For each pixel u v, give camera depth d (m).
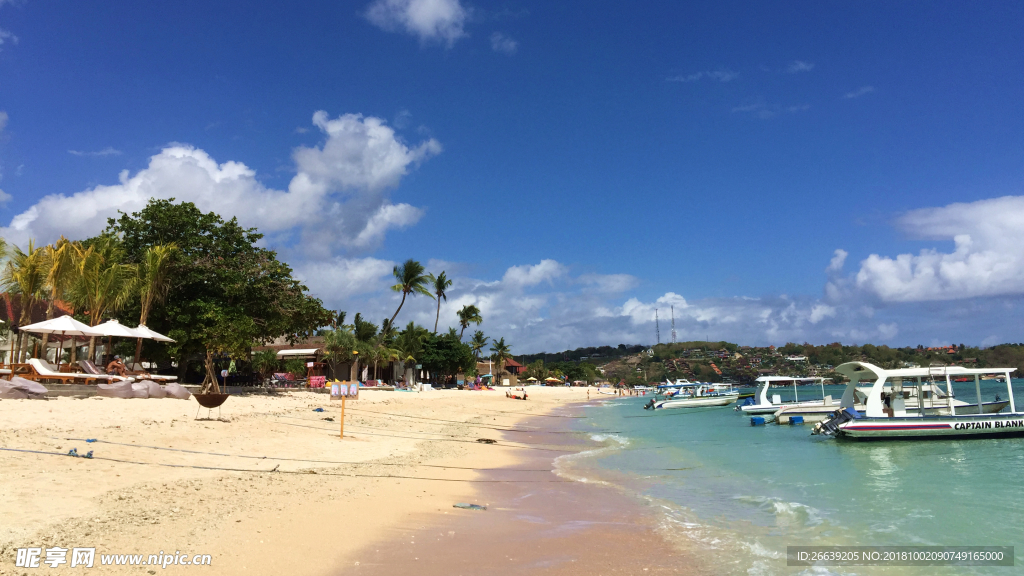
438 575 7.04
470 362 81.06
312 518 8.69
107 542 6.52
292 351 50.34
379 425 22.55
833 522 10.66
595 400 84.31
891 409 23.73
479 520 9.92
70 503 7.55
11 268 25.02
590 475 15.77
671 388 74.44
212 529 7.53
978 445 21.22
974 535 9.86
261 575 6.39
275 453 13.64
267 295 32.16
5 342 32.78
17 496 7.44
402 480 12.66
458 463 16.20
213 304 29.23
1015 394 53.72
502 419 35.41
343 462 13.98
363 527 8.62
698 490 13.73
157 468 10.21
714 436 27.05
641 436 27.38
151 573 5.96
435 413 32.81
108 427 12.95
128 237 31.03
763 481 14.98
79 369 22.91
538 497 12.43
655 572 7.76
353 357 50.44
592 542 9.02
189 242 31.00
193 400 20.41
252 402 24.47
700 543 9.18
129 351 30.02
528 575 7.35
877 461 18.38
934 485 14.38
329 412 24.11
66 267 25.45
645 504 12.09
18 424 12.08
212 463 11.45
